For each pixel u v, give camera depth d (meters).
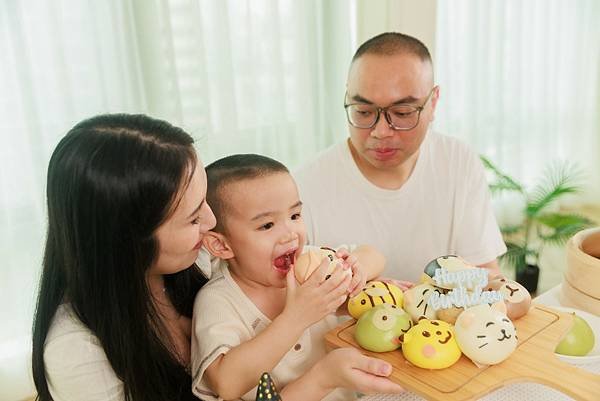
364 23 2.28
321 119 2.35
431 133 1.36
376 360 0.72
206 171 0.86
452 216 1.32
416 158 1.30
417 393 0.68
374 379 0.70
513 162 3.42
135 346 0.76
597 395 0.63
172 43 1.88
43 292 0.79
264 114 2.20
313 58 2.25
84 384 0.76
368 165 1.29
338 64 2.31
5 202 1.73
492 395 0.78
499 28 3.07
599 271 0.97
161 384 0.80
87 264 0.73
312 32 2.22
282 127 2.24
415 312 0.80
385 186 1.29
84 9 1.75
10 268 1.78
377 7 2.28
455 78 2.94
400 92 1.09
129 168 0.70
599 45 3.70
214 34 2.00
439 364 0.70
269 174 0.80
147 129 0.74
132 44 1.84
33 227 1.79
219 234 0.83
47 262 0.78
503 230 3.14
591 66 3.75
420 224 1.32
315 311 0.74
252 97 2.13
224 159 0.87
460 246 1.33
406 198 1.30
